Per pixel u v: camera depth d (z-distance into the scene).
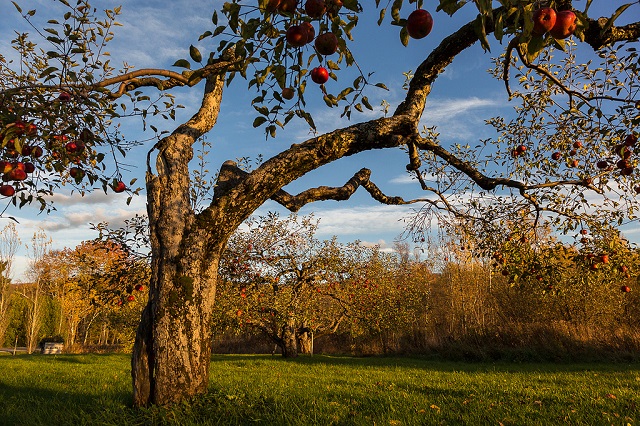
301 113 2.88
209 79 6.08
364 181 6.34
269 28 2.37
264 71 2.51
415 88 5.91
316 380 9.89
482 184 5.84
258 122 2.91
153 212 5.00
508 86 4.93
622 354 16.14
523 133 7.10
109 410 4.70
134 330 22.67
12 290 38.41
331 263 17.70
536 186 5.71
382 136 5.20
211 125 5.94
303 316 18.00
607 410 5.72
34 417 5.14
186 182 5.22
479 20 1.69
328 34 2.18
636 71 4.45
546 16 1.59
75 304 28.73
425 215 6.95
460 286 30.41
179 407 4.46
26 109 3.50
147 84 5.29
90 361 16.16
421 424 4.89
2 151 3.81
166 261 4.79
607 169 6.02
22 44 4.61
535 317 22.86
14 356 19.72
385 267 21.61
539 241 6.51
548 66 6.21
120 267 7.20
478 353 17.98
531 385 8.74
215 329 16.62
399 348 24.42
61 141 4.14
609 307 20.34
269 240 13.13
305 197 5.79
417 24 1.90
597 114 4.32
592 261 6.01
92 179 4.36
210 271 4.96
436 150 5.83
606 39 4.41
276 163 4.96
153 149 5.39
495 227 7.05
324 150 4.99
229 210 4.99
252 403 5.10
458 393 7.59
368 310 19.41
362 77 2.89
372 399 6.62
